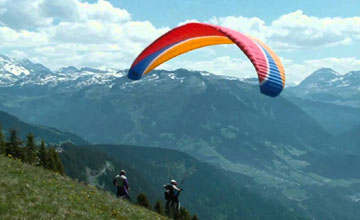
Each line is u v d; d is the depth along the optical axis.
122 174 28.30
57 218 15.38
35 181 20.22
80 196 21.28
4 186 17.11
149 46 23.86
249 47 17.77
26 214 14.48
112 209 21.56
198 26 21.44
